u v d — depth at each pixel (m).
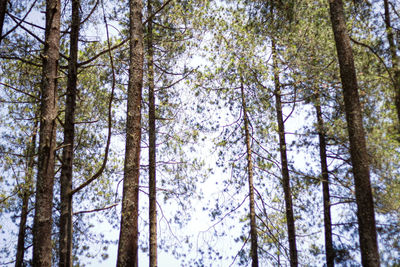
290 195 10.91
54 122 6.39
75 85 7.90
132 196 6.25
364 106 7.84
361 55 8.45
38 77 9.36
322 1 8.90
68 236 6.55
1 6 6.61
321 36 8.78
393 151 7.53
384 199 7.56
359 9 9.03
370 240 5.51
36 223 5.87
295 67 9.24
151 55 10.55
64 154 7.36
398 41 8.20
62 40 10.13
